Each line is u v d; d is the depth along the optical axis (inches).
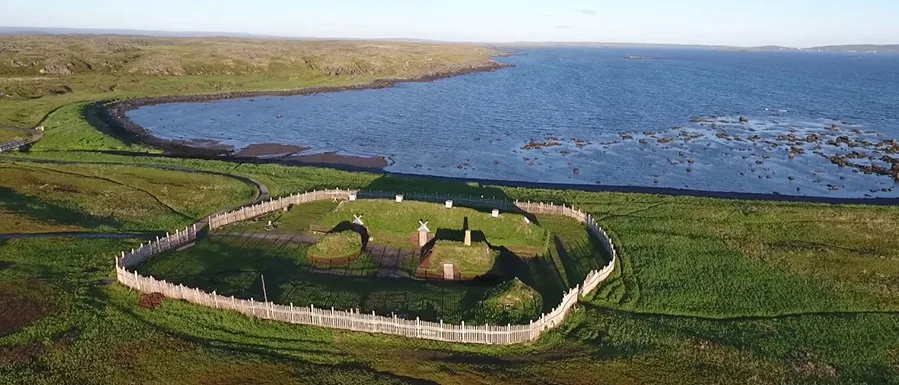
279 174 2859.3
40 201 2284.7
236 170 2915.8
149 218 2174.0
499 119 4869.6
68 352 1252.5
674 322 1485.0
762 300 1619.1
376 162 3486.7
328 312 1381.6
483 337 1342.3
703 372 1256.2
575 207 2384.4
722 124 4729.3
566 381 1216.2
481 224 1923.0
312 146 3853.3
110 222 2101.4
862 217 2262.6
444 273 1708.9
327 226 2009.1
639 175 3253.0
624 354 1317.7
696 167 3410.4
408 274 1738.4
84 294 1494.8
